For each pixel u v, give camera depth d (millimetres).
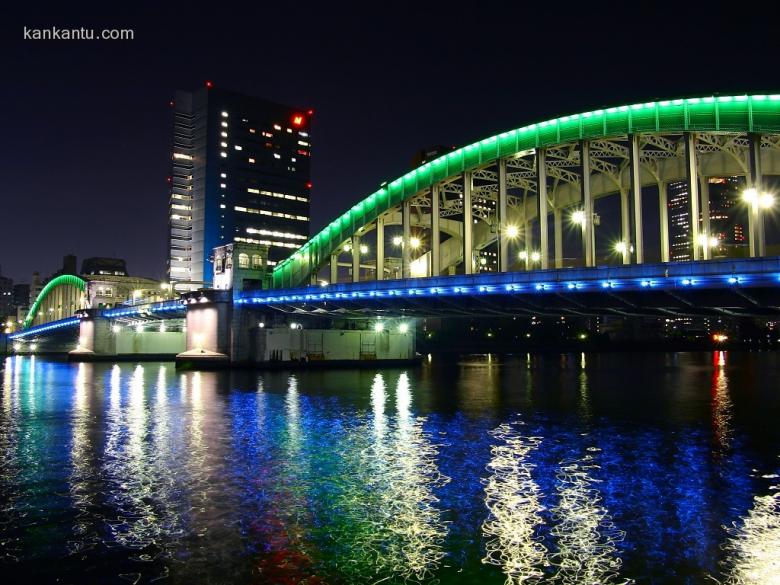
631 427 34938
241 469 24188
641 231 58719
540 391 57531
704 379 75125
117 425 35094
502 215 68500
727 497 20406
